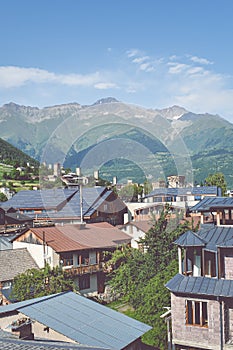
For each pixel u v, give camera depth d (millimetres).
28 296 24781
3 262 28172
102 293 25656
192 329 17797
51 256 26750
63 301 16125
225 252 17625
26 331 12219
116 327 14750
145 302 20578
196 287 17672
